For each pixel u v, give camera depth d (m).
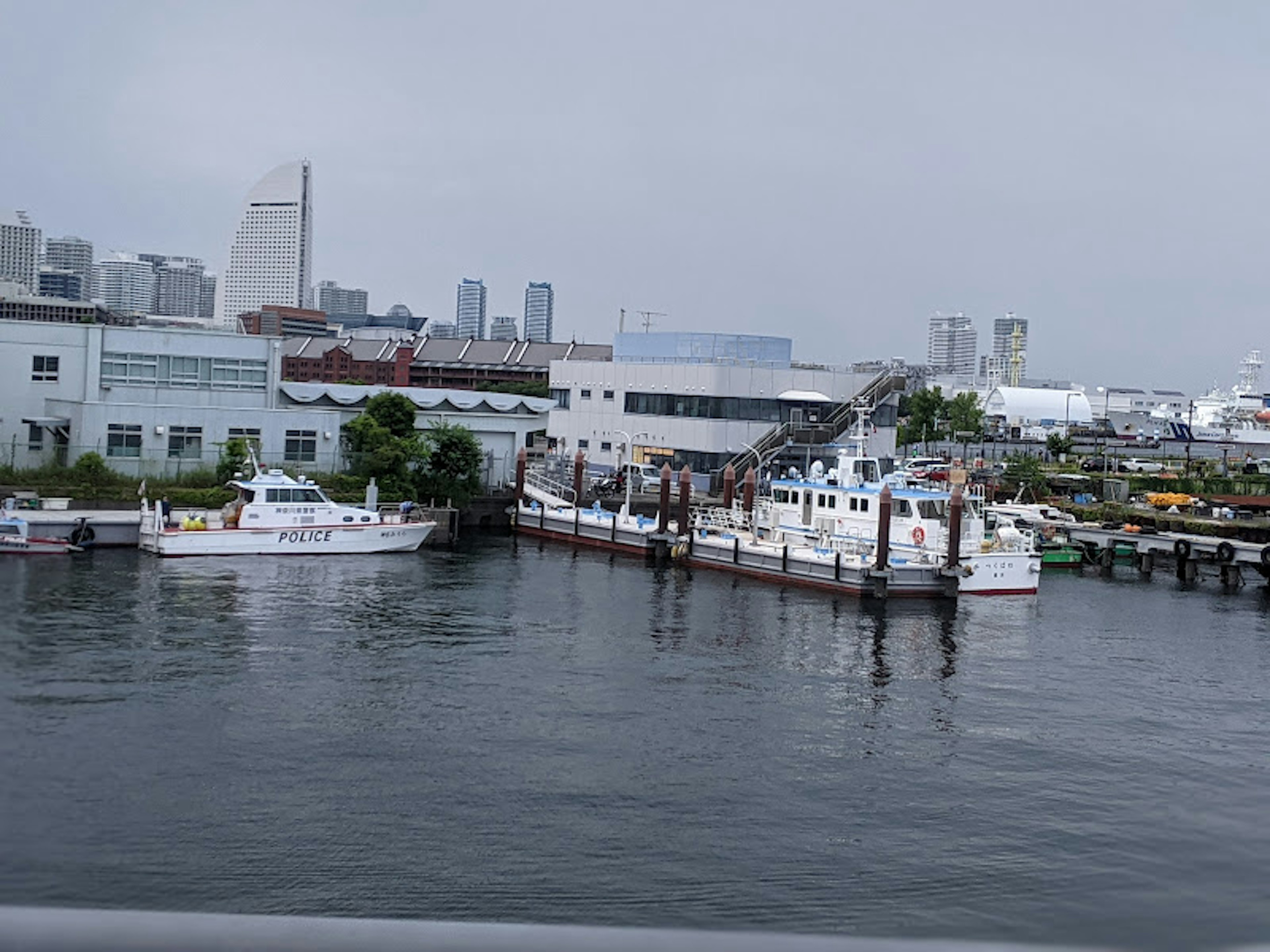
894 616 65.94
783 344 120.12
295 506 75.44
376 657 50.97
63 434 85.25
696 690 48.75
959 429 184.50
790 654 55.62
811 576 73.12
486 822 34.59
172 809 34.41
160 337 91.12
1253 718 47.84
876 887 31.80
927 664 54.94
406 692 46.28
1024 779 40.00
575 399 119.56
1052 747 43.44
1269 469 155.12
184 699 43.81
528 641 55.38
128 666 47.56
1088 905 31.22
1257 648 60.84
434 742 40.78
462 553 82.19
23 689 44.09
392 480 90.75
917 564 71.94
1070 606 71.75
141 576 65.00
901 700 48.75
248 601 60.50
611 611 63.56
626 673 50.75
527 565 78.06
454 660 51.22
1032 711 47.91
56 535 71.81
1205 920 30.59
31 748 38.38
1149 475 130.50
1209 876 33.09
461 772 38.25
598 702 46.22
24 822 33.16
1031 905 31.09
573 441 119.69
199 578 65.56
